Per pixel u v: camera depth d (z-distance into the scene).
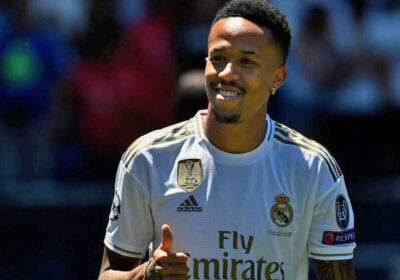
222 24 8.91
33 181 22.34
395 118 24.20
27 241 20.47
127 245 9.45
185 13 23.77
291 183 9.31
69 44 24.00
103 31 23.95
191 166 9.27
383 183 21.70
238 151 9.22
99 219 20.59
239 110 8.85
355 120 24.27
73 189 20.94
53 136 23.25
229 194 9.16
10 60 23.52
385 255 20.83
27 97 23.28
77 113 23.45
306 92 24.48
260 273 9.17
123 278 9.09
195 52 23.16
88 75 23.64
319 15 24.77
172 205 9.18
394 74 24.69
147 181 9.28
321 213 9.47
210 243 9.10
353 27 25.03
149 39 23.67
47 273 20.33
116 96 23.52
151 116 23.48
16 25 23.89
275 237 9.17
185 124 9.56
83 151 23.19
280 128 9.62
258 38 8.84
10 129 23.09
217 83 8.86
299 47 24.69
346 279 9.59
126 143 23.41
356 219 21.08
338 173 9.59
